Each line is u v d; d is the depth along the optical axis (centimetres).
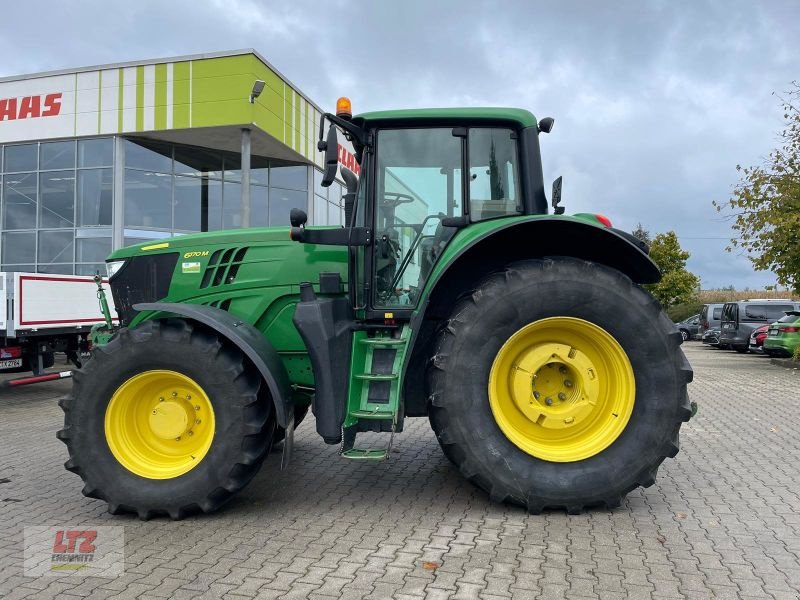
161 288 495
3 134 1814
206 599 290
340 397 398
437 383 395
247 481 402
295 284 469
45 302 931
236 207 1991
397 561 331
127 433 410
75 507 432
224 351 401
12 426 757
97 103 1745
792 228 1502
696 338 3072
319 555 340
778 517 401
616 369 405
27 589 304
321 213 2184
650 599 288
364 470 526
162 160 1850
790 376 1323
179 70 1692
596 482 391
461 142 450
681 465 539
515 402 406
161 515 407
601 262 435
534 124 452
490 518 397
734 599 288
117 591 300
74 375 407
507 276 400
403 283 445
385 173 448
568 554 339
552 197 499
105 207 1778
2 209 1844
